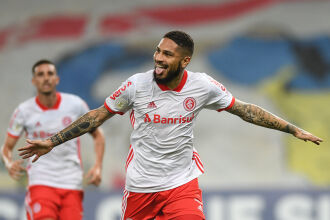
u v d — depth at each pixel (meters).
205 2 44.25
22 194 33.81
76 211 19.56
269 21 43.66
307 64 42.69
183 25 44.19
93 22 44.72
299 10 43.69
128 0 44.75
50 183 19.31
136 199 15.02
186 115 14.11
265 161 40.66
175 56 13.55
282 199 33.38
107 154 40.62
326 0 43.56
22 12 45.41
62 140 13.98
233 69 43.09
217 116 41.59
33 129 19.81
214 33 43.84
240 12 43.97
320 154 40.22
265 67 42.91
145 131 14.23
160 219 15.02
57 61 44.41
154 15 44.50
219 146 41.16
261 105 42.22
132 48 44.19
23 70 44.44
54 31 44.91
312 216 33.09
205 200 33.62
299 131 14.61
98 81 43.84
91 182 19.89
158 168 14.51
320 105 41.66
